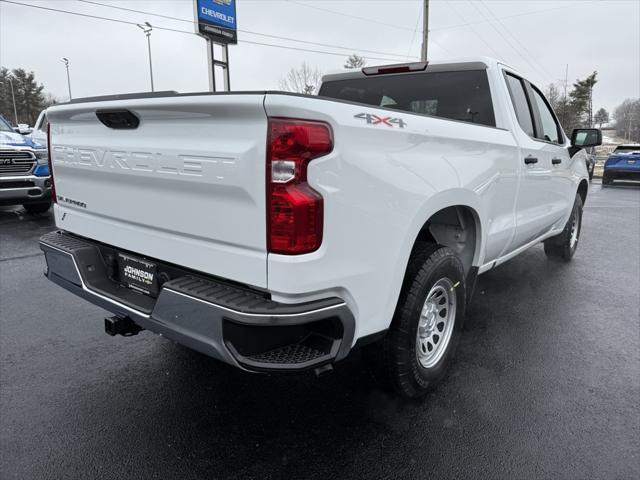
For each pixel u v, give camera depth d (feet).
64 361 11.16
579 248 23.62
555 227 17.92
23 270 18.40
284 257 6.28
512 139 11.95
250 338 6.46
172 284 7.14
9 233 25.12
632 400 9.70
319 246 6.43
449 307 9.96
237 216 6.59
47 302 15.01
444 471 7.63
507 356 11.60
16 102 265.95
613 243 25.05
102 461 7.80
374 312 7.48
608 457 7.98
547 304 15.26
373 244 7.15
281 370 6.46
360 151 6.77
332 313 6.64
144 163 7.72
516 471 7.63
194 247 7.33
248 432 8.59
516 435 8.52
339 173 6.47
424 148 8.21
